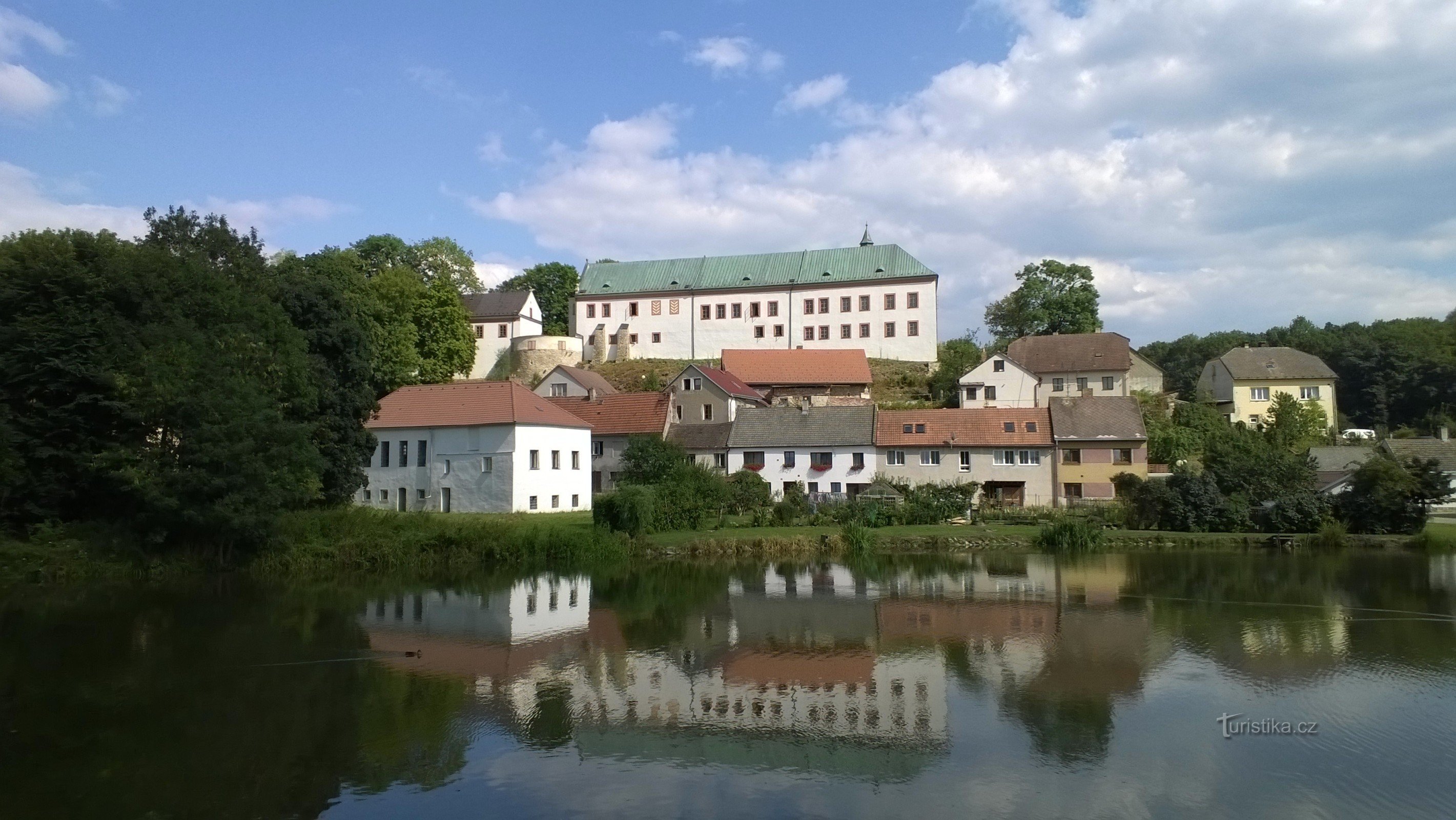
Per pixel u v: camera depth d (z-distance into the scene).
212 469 40.03
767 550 46.25
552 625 29.25
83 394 40.03
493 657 25.22
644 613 31.06
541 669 23.97
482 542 44.69
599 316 115.81
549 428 60.84
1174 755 17.41
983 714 19.95
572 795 15.90
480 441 58.97
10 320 40.91
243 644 26.84
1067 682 22.20
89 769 17.28
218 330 43.53
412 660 24.95
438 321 93.06
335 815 15.23
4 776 16.95
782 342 110.44
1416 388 112.75
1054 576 38.69
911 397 96.94
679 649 25.94
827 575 39.78
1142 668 23.41
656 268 119.25
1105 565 41.97
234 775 16.91
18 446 40.03
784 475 68.06
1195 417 85.31
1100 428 65.25
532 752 18.02
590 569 42.53
